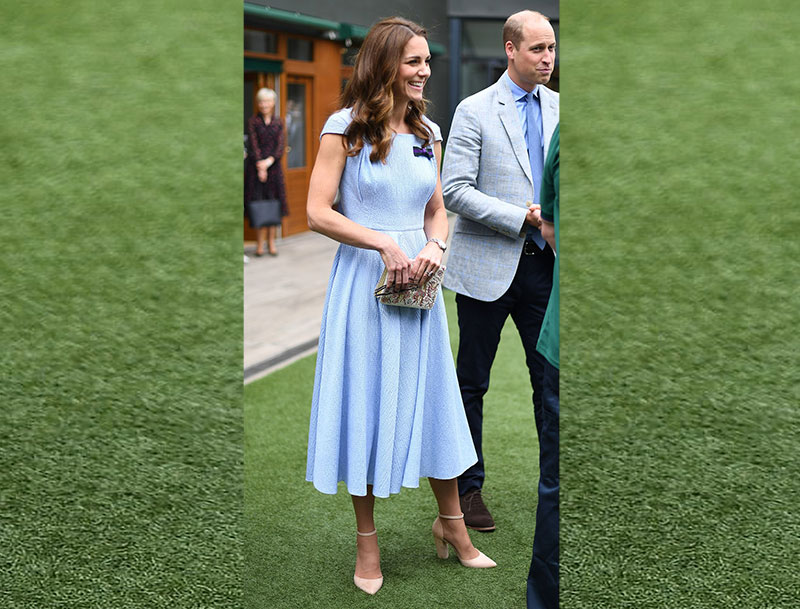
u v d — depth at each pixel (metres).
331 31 11.07
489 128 2.97
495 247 2.99
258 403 4.56
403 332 2.63
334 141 2.60
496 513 3.19
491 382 4.82
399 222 2.64
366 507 2.69
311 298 7.00
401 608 2.57
